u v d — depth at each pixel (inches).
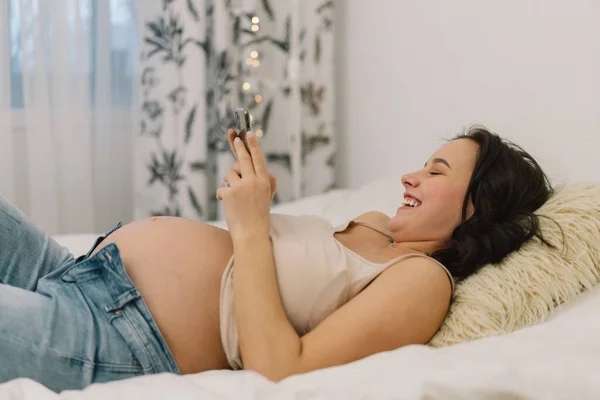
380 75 92.7
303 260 44.6
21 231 47.7
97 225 100.0
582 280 44.9
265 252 43.6
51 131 91.8
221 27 93.0
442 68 80.7
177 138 95.3
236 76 96.3
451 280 45.4
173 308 44.0
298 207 76.4
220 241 48.6
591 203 47.6
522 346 37.8
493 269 45.9
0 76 87.1
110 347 40.9
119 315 41.8
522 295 43.6
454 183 49.3
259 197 45.1
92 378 39.8
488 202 48.1
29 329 38.4
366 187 78.4
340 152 103.3
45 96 89.9
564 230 46.5
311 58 97.1
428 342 44.2
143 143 97.0
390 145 91.7
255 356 39.5
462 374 33.9
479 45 74.4
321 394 32.3
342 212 72.4
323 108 98.0
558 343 38.3
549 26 65.3
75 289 43.2
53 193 92.1
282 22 96.6
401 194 71.7
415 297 42.6
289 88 97.4
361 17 95.7
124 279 43.0
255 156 46.8
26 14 88.0
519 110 69.6
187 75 92.9
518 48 69.3
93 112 96.3
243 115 47.6
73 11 90.9
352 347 40.2
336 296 44.6
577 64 62.6
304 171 99.5
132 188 101.3
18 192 92.8
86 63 92.7
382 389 33.1
